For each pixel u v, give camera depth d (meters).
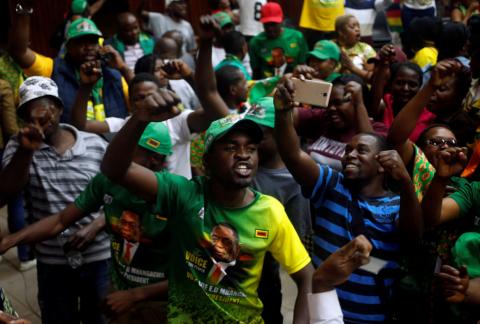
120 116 4.52
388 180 2.84
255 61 7.03
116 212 2.61
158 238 2.54
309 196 2.78
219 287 2.32
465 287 2.43
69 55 4.45
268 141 3.21
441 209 2.78
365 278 2.63
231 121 2.28
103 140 3.29
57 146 3.12
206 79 3.38
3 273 4.91
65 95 4.34
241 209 2.34
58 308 3.22
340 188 2.74
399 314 2.93
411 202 2.54
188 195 2.34
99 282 3.24
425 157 3.20
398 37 7.47
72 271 3.20
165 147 2.85
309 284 2.39
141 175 2.28
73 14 6.67
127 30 6.55
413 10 7.11
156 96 2.00
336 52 5.33
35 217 3.17
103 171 2.22
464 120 3.71
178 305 2.38
